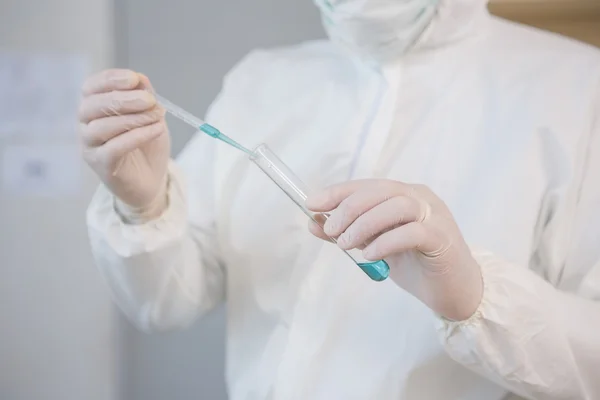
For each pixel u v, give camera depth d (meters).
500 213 0.74
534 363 0.64
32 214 1.19
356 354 0.75
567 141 0.75
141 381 1.27
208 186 0.93
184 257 0.85
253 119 0.93
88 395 1.25
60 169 1.18
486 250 0.68
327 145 0.84
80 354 1.24
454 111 0.81
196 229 0.91
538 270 0.76
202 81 1.22
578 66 0.81
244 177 0.90
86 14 1.17
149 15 1.21
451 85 0.83
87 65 1.18
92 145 0.72
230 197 0.90
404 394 0.73
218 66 1.22
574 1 0.94
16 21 1.16
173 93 1.22
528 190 0.75
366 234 0.58
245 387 0.85
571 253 0.73
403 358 0.74
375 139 0.82
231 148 0.92
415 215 0.60
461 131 0.80
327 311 0.77
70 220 1.19
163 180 0.78
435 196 0.66
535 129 0.77
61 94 1.17
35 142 1.18
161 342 1.26
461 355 0.66
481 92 0.82
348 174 0.82
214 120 0.96
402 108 0.83
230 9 1.21
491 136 0.79
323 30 1.20
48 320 1.22
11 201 1.19
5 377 1.24
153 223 0.79
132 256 0.78
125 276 0.81
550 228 0.74
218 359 1.25
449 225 0.62
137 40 1.21
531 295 0.64
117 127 0.70
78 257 1.20
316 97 0.90
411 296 0.75
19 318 1.22
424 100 0.83
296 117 0.90
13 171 1.18
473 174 0.78
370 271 0.60
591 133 0.76
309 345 0.76
